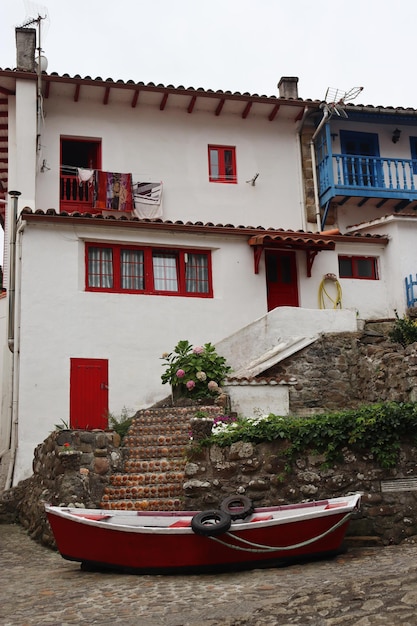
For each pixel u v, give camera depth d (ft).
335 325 51.57
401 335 50.65
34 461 43.70
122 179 60.80
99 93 61.82
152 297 53.01
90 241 52.49
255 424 33.32
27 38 59.72
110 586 25.50
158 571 27.12
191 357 46.06
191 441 33.81
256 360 48.26
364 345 50.14
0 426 55.52
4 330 63.00
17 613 22.50
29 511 39.99
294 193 66.13
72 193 60.54
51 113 61.36
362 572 24.48
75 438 36.01
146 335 52.13
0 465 51.08
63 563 30.66
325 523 27.07
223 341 51.83
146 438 38.91
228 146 65.67
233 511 29.53
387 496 31.19
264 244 56.24
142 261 54.13
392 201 65.92
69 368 49.34
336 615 19.52
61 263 50.88
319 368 49.11
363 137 68.69
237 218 64.44
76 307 50.57
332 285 59.57
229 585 24.61
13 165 58.54
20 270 49.88
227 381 44.78
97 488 35.14
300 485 31.50
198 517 27.22
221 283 55.57
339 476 31.48
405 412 31.81
